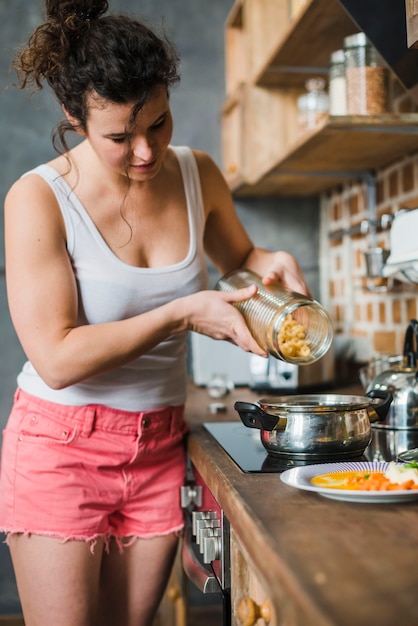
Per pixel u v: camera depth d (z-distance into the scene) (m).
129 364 1.57
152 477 1.66
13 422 1.61
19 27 3.21
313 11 2.04
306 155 2.36
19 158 3.24
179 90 3.35
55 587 1.53
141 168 1.38
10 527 1.55
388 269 1.81
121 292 1.53
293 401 1.55
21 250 1.44
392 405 1.66
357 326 2.92
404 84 1.77
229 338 1.44
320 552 0.83
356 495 1.02
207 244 1.92
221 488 1.22
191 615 3.20
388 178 2.55
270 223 3.36
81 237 1.51
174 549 1.72
